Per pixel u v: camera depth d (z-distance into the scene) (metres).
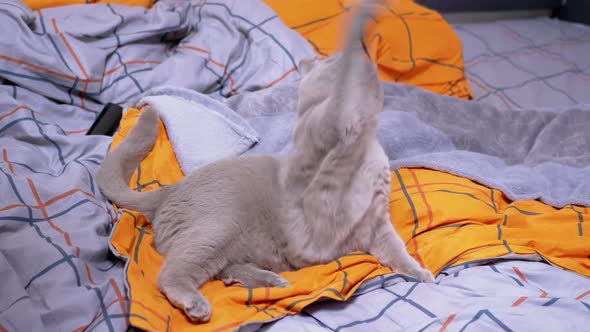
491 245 1.26
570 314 1.04
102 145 1.59
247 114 1.78
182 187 1.24
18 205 1.21
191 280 1.12
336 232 1.20
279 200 1.21
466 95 2.26
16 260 1.10
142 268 1.17
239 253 1.20
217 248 1.14
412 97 1.96
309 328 1.08
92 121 1.77
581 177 1.58
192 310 1.04
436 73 2.26
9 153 1.42
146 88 1.86
